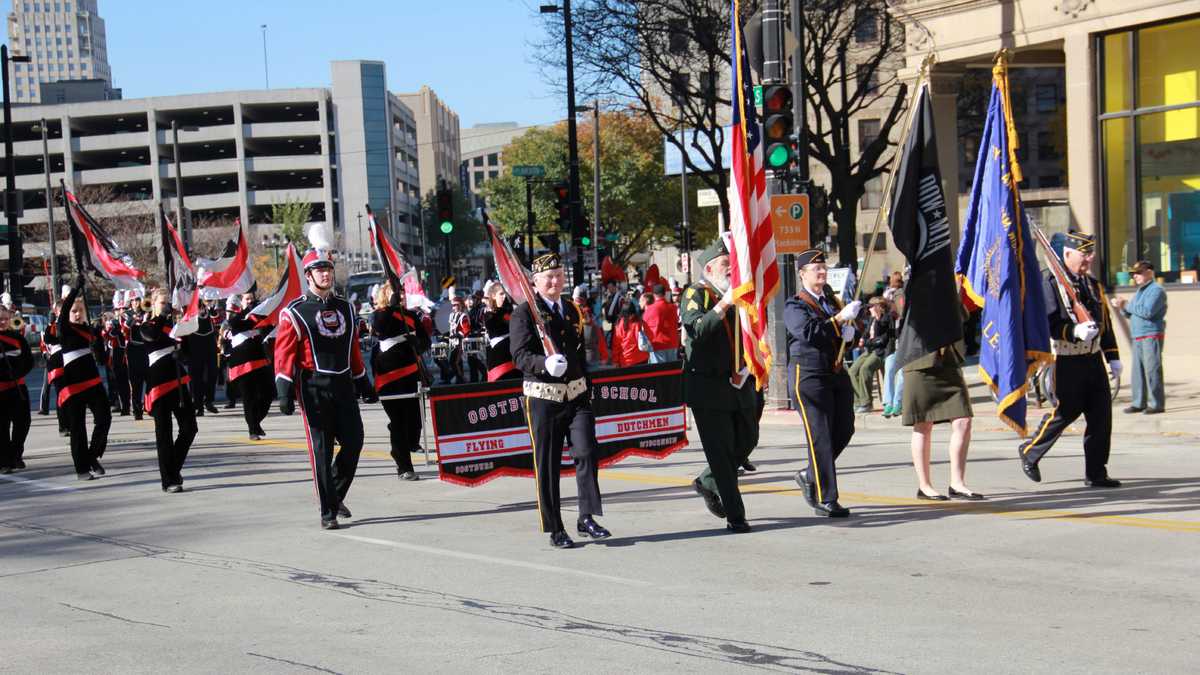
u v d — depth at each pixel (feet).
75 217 49.37
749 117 30.81
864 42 151.12
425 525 32.09
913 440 32.65
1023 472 36.50
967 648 19.04
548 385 28.22
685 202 170.71
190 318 39.60
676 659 19.03
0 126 356.38
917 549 26.58
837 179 109.81
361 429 32.68
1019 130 208.03
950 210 78.38
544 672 18.56
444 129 535.60
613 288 108.06
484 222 28.30
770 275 29.60
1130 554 25.43
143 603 24.21
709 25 109.60
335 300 32.35
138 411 69.36
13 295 116.88
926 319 31.30
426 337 43.57
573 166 109.29
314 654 19.95
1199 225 62.90
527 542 29.19
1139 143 65.36
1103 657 18.38
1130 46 65.31
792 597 22.79
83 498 39.27
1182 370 62.69
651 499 34.83
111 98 504.43
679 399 36.52
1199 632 19.61
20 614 23.61
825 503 30.40
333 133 372.99
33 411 82.02
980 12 72.69
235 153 374.43
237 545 30.12
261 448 52.44
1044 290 32.99
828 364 30.22
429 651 19.92
